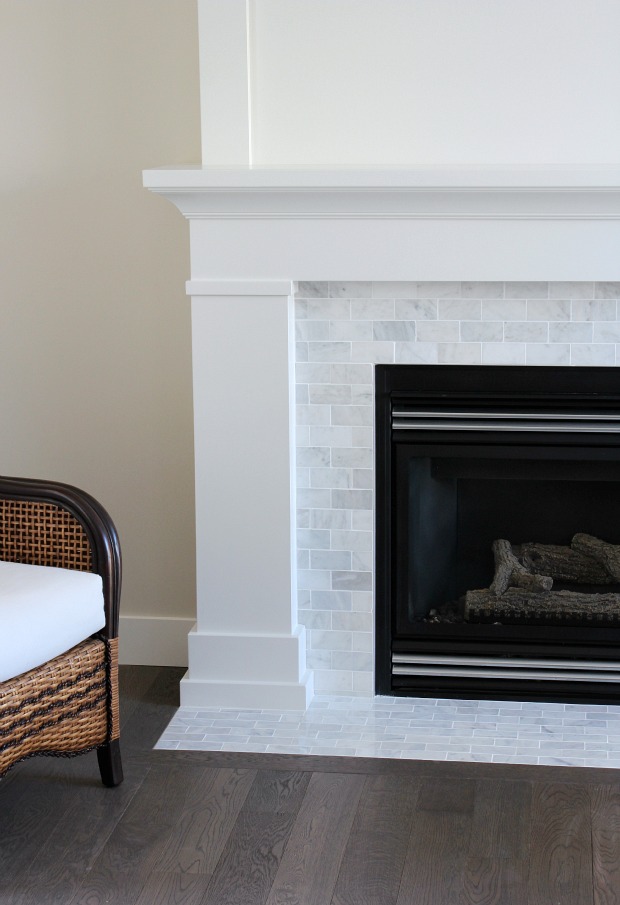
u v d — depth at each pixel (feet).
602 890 6.77
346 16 8.85
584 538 9.55
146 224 9.87
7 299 10.16
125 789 8.07
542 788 7.98
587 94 8.76
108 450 10.30
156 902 6.68
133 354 10.11
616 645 9.40
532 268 8.64
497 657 9.51
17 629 7.12
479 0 8.72
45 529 8.21
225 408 9.05
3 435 10.41
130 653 10.53
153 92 9.66
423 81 8.87
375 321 9.00
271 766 8.38
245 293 8.83
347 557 9.40
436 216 8.57
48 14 9.66
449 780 8.12
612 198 8.30
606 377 8.95
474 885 6.82
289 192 8.49
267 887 6.82
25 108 9.83
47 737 7.53
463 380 9.08
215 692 9.41
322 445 9.24
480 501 9.59
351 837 7.38
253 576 9.29
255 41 8.94
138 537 10.40
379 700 9.56
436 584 9.70
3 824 7.61
